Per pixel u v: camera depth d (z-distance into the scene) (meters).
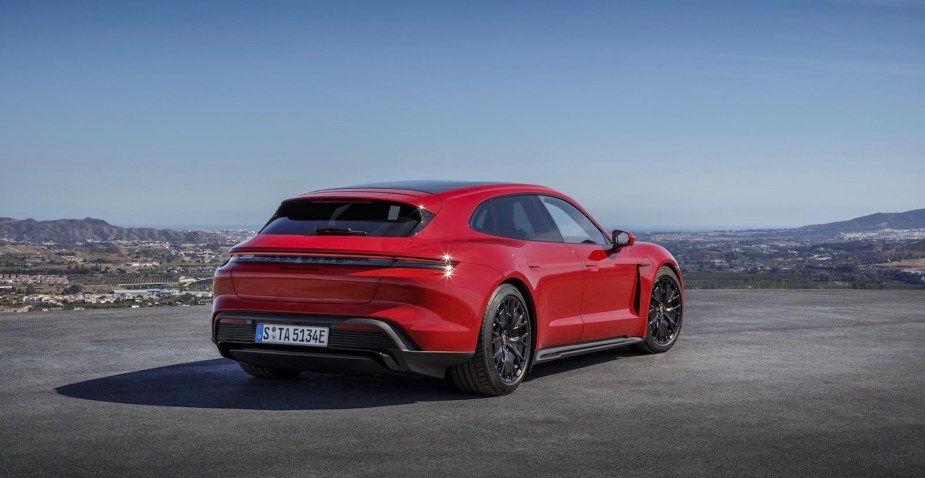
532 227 5.52
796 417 4.33
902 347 7.04
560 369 5.90
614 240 6.14
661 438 3.88
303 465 3.43
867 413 4.44
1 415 4.36
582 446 3.74
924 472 3.36
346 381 5.41
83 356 6.53
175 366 6.03
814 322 9.07
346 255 4.66
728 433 3.98
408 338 4.61
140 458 3.53
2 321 9.23
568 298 5.60
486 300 4.83
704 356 6.51
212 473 3.31
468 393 4.96
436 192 5.06
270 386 5.22
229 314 4.91
